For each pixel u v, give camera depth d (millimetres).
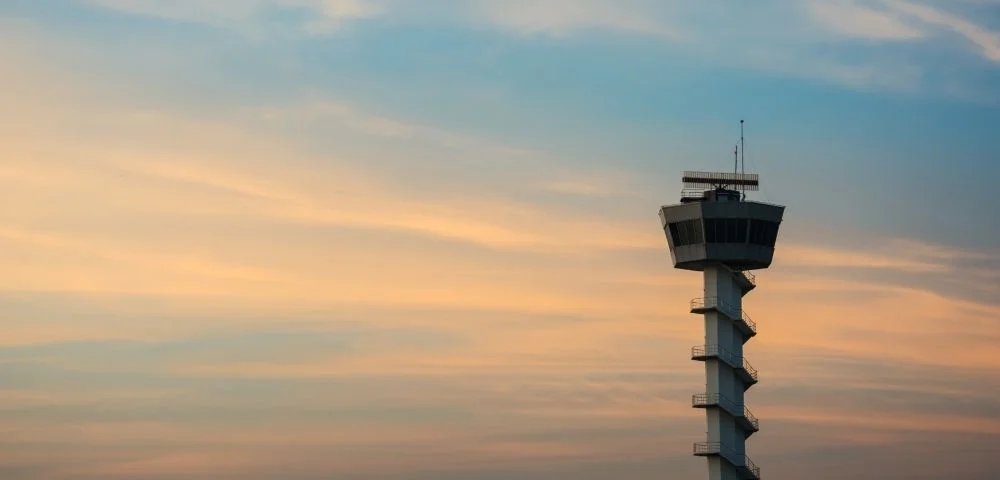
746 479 124438
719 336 125062
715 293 126438
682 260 127312
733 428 124312
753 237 125375
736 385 125125
